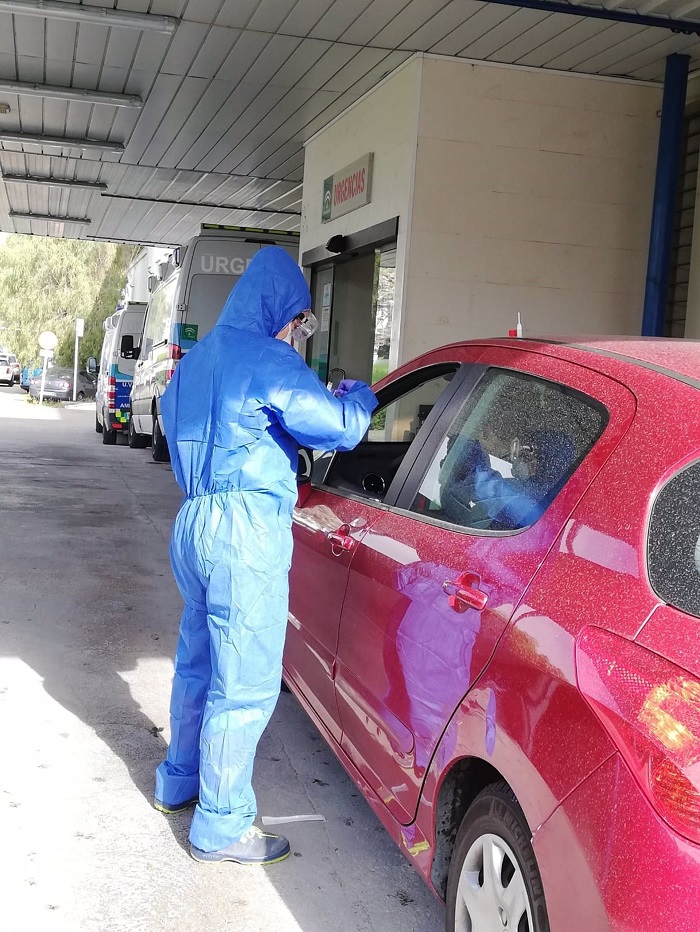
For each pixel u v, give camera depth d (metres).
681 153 7.98
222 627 2.95
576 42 7.57
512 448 2.52
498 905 2.11
